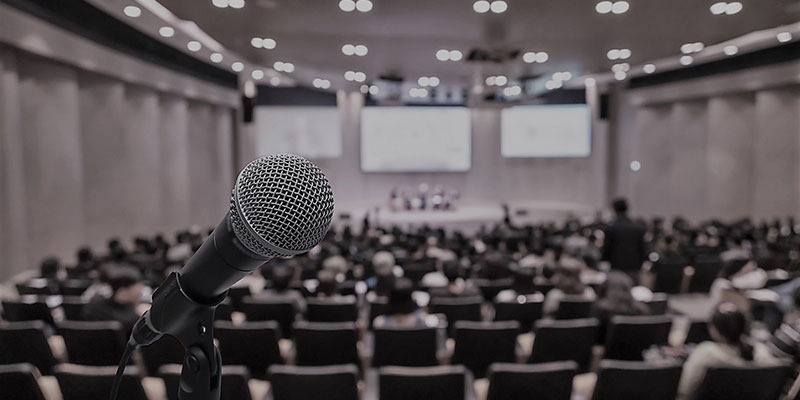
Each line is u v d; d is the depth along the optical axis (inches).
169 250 447.2
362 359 176.1
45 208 416.8
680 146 775.1
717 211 698.8
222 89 724.7
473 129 976.3
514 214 888.9
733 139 685.9
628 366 123.7
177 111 624.7
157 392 149.6
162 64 560.1
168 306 35.0
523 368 123.0
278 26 311.4
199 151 705.0
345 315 210.2
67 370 117.8
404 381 122.0
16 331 153.5
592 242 497.0
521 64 436.1
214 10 278.4
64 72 425.1
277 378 123.0
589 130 895.1
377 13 282.0
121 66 478.6
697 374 129.3
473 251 429.1
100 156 488.4
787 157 620.1
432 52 387.5
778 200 625.3
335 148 875.4
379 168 904.3
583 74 496.1
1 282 360.5
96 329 155.8
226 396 122.7
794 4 271.0
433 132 907.4
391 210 888.9
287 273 233.0
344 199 925.2
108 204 495.2
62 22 391.5
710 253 405.7
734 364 125.0
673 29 318.7
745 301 215.0
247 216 30.3
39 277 302.8
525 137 911.7
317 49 381.1
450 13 282.4
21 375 109.1
